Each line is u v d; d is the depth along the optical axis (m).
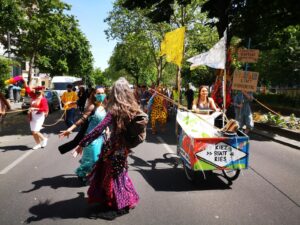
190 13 36.91
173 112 22.42
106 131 6.14
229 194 5.91
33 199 5.51
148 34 43.00
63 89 37.31
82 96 21.27
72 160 8.13
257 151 9.79
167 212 5.07
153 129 12.85
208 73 47.72
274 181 6.72
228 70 10.30
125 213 4.96
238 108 12.02
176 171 7.31
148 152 9.22
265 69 34.03
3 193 5.79
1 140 11.13
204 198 5.69
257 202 5.55
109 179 4.73
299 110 22.48
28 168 7.38
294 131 11.59
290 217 4.99
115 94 4.55
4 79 27.31
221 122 7.66
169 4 17.05
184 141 6.62
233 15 16.55
